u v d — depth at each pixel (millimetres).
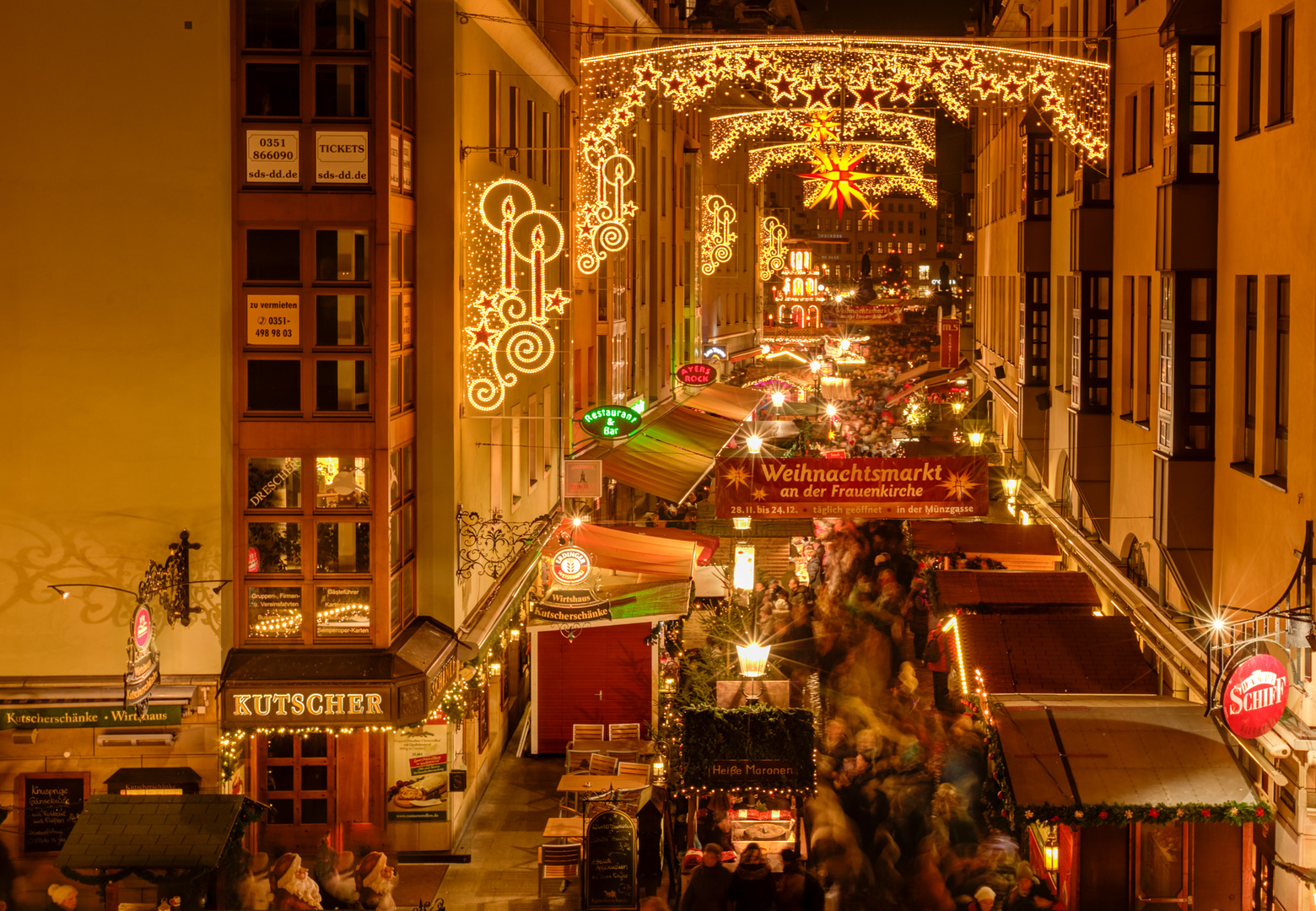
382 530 16969
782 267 81375
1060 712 15953
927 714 22438
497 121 21719
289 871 15539
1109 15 26172
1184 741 15375
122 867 13758
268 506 16969
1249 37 16328
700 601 30531
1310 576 13195
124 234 16297
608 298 35312
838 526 34469
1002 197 48781
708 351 58531
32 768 16484
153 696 16266
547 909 17391
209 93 16266
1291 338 14023
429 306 18625
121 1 16156
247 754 18609
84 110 16203
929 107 62188
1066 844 16406
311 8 16641
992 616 19453
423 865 18938
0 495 16344
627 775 19984
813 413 63312
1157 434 18344
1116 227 24391
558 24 28594
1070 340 29891
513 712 25766
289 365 16859
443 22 18406
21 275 16266
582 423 27812
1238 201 16281
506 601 21016
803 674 24812
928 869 15758
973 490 21016
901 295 139125
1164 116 18172
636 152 41094
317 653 16953
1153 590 20656
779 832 18016
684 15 53719
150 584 15695
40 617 16391
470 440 19719
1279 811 14141
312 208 16703
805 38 26719
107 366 16344
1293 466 13906
